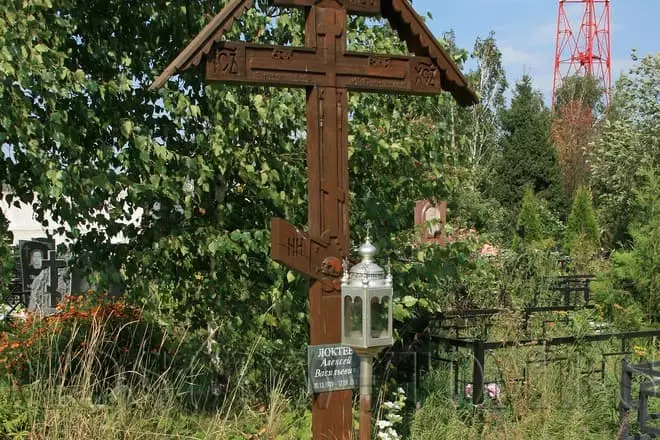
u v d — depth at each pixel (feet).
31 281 34.96
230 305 18.83
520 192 104.78
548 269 40.50
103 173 16.42
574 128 132.36
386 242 19.21
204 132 18.84
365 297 12.78
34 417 14.88
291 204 18.44
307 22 14.11
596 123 130.72
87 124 17.67
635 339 26.04
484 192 77.41
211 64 13.11
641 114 74.84
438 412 18.10
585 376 20.11
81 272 18.07
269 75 13.56
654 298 29.14
